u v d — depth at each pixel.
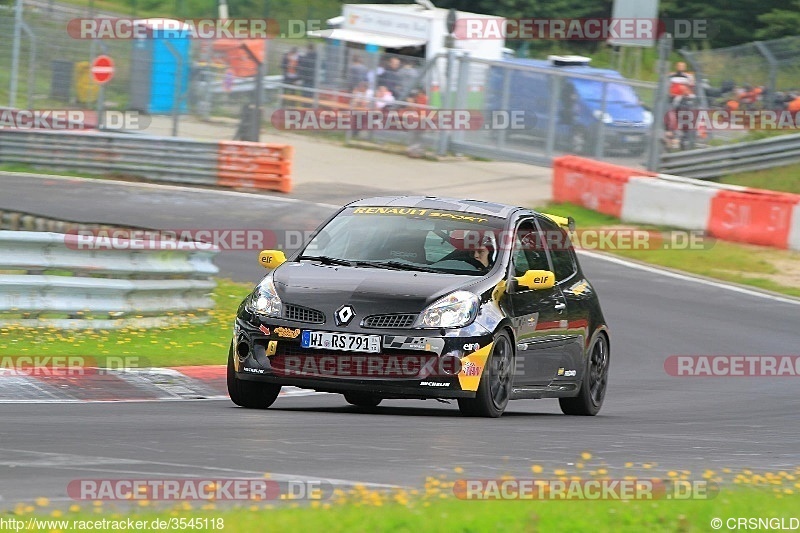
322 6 156.88
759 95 102.44
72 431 26.64
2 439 25.03
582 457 26.09
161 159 93.56
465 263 33.62
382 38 118.69
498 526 17.31
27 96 113.12
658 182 86.06
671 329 59.94
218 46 112.12
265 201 88.31
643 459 27.31
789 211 80.31
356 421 30.66
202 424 28.69
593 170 90.44
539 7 148.25
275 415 31.28
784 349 56.94
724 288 71.56
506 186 99.50
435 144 109.81
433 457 25.30
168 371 39.25
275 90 113.69
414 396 31.33
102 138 94.62
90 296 44.88
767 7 147.50
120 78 111.56
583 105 103.19
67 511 18.47
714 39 148.38
